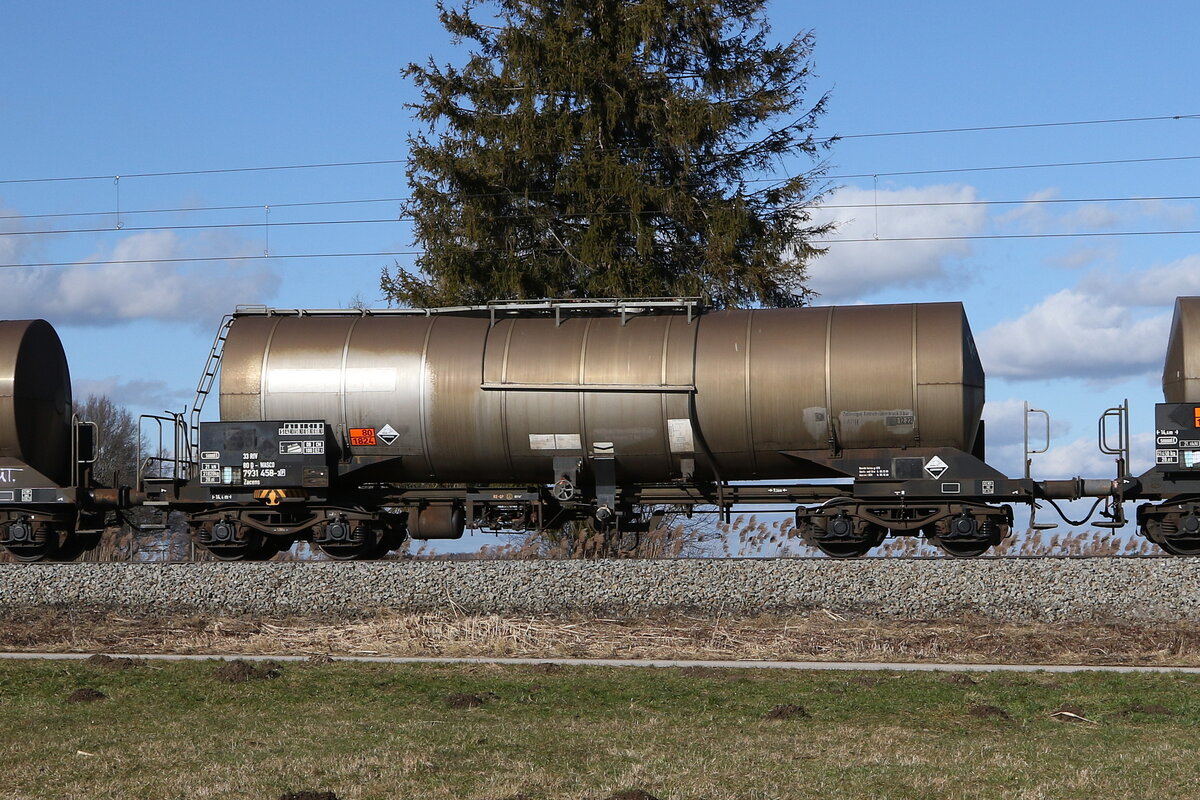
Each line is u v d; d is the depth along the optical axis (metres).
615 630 16.75
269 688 12.93
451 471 22.38
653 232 31.81
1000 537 21.03
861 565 18.66
